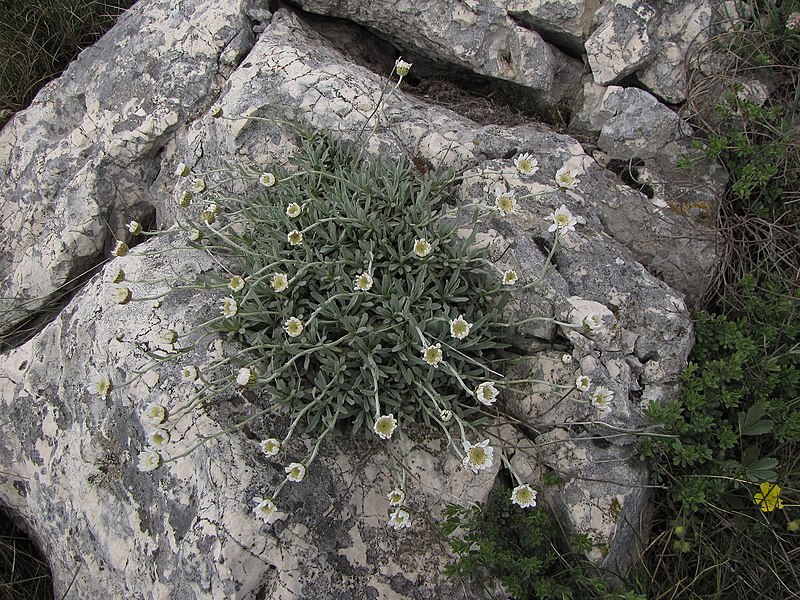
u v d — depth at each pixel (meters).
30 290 0.63
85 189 0.61
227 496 0.42
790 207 0.54
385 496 0.45
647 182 0.54
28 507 0.53
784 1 0.58
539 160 0.53
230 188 0.56
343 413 0.45
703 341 0.50
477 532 0.44
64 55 0.75
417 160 0.54
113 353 0.48
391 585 0.42
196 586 0.41
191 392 0.46
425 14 0.58
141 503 0.45
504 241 0.50
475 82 0.63
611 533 0.44
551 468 0.46
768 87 0.58
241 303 0.45
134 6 0.68
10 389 0.54
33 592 0.54
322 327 0.46
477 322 0.46
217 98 0.60
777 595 0.45
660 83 0.57
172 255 0.53
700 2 0.57
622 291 0.48
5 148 0.69
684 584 0.46
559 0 0.56
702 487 0.45
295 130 0.55
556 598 0.42
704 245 0.52
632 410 0.46
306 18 0.63
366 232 0.48
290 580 0.41
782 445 0.48
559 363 0.47
